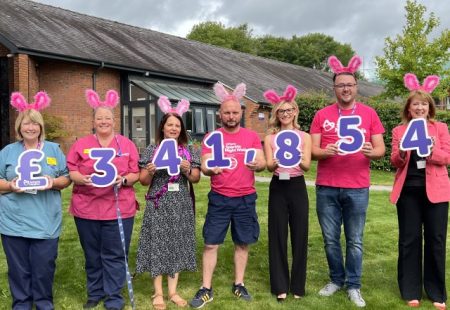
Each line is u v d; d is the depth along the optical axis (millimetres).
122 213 4070
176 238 4188
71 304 4211
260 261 5512
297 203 4309
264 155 4395
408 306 4180
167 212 4184
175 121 4230
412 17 19844
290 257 5777
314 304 4215
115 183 3920
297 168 4309
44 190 3816
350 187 4215
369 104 16250
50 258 3854
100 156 3867
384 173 15367
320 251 5984
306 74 35594
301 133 4297
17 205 3764
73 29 18500
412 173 4180
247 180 4285
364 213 4277
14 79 13961
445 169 4211
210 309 4133
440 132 4262
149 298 4383
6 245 3816
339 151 4059
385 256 5801
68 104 15727
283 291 4340
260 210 8375
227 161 4152
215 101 19766
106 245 4086
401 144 4027
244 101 21250
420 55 19844
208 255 4332
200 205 8625
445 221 4156
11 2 17969
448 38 19422
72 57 15094
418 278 4281
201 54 25812
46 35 15984
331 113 4316
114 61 16625
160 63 19359
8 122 15031
